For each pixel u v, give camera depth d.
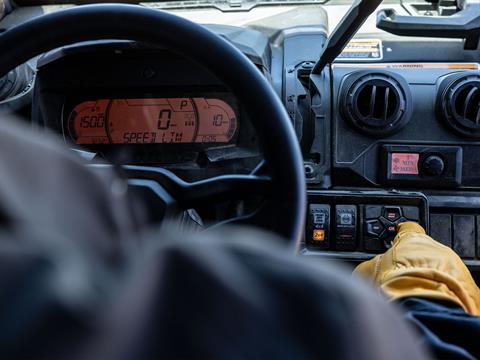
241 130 1.36
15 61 0.77
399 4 1.90
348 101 1.55
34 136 0.25
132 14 0.75
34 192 0.22
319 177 1.58
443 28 1.45
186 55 0.76
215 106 1.36
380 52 1.66
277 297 0.22
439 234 1.56
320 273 0.23
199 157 1.38
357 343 0.21
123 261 0.22
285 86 1.62
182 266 0.22
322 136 1.58
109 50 1.27
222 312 0.21
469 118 1.52
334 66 1.63
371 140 1.57
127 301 0.20
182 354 0.20
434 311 0.58
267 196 0.69
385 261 0.82
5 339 0.19
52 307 0.19
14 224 0.20
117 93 1.36
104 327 0.19
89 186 0.25
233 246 0.23
